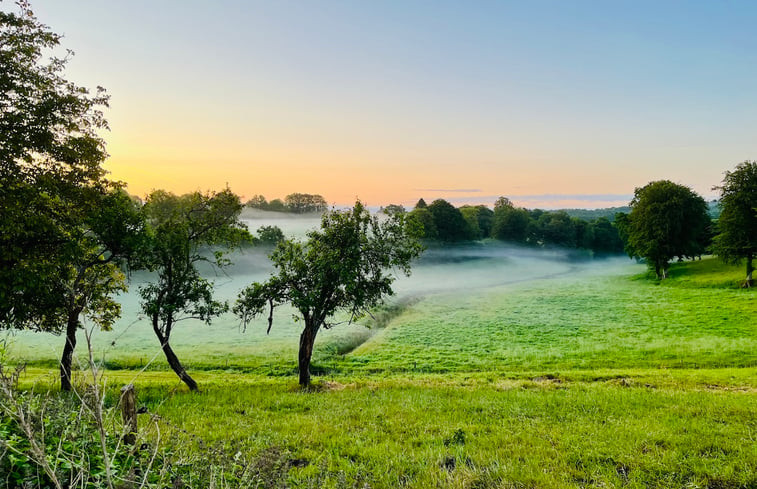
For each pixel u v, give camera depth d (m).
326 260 28.33
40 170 24.94
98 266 24.45
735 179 75.50
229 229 27.41
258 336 56.03
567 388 24.47
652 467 10.29
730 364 36.97
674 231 90.75
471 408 17.64
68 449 5.33
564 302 77.69
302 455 11.52
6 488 4.82
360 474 10.02
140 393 22.52
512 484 9.38
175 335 56.56
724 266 92.75
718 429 13.24
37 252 23.33
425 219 170.25
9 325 23.12
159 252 25.61
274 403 19.58
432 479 9.77
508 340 51.91
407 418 15.85
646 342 47.62
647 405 17.34
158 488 5.36
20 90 23.67
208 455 7.03
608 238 195.75
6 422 5.48
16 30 24.50
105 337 54.34
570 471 10.21
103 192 26.70
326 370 39.00
